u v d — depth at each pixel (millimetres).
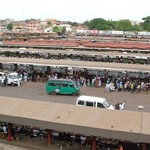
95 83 43906
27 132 25062
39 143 23766
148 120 22344
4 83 43438
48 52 59375
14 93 39125
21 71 48469
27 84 44781
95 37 125375
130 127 21016
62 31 181375
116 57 57562
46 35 132750
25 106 25109
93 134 21016
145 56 55281
